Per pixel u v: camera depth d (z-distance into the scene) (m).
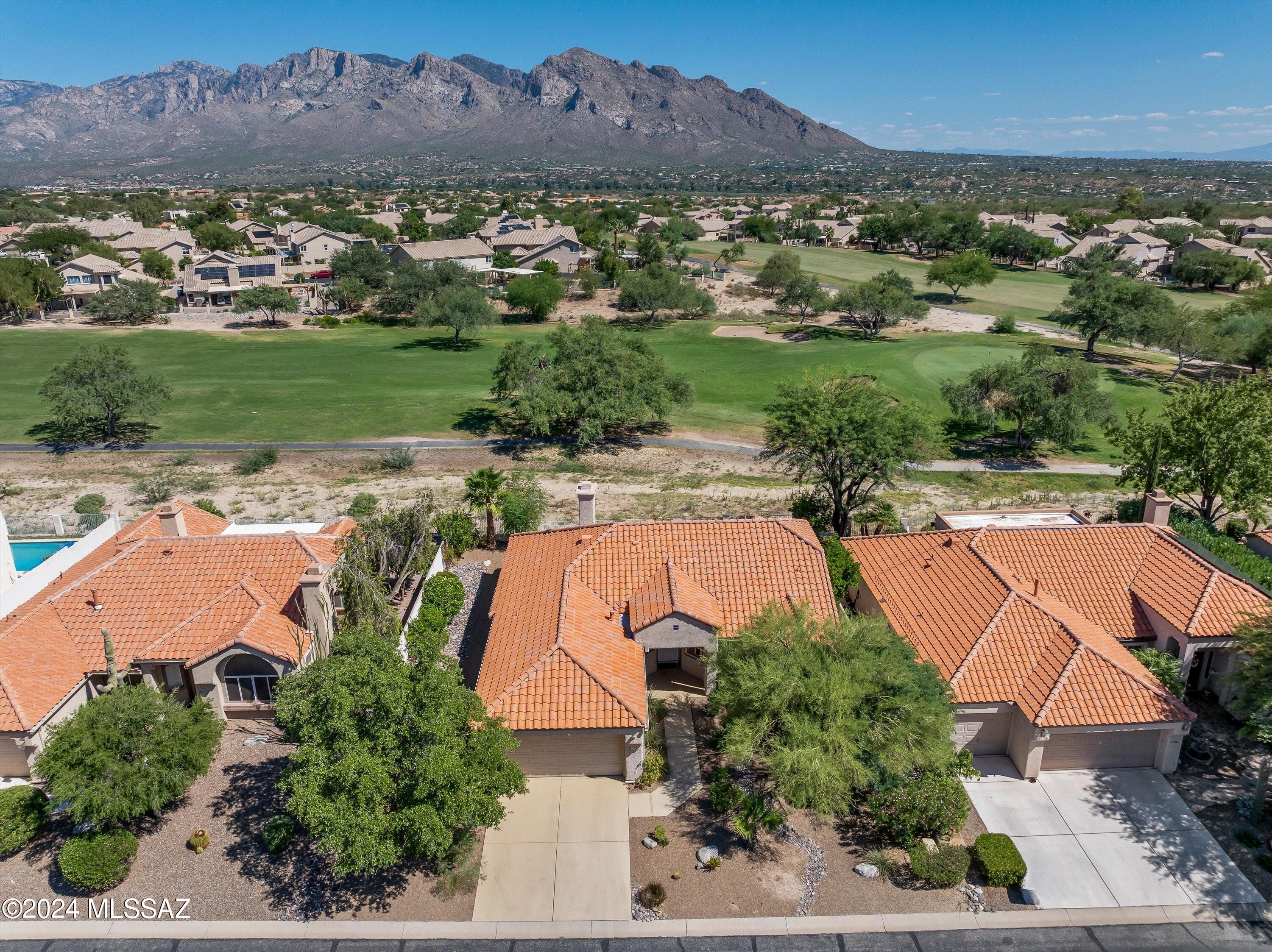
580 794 24.38
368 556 30.75
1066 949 19.44
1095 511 47.56
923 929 19.98
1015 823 23.27
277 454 59.44
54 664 26.33
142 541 30.56
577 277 136.38
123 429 64.50
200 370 84.62
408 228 190.25
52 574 31.94
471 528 40.03
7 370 81.69
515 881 21.31
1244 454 38.66
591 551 30.98
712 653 26.38
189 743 22.25
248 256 138.25
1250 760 25.73
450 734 20.64
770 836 22.75
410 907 20.50
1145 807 23.83
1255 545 38.47
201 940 19.64
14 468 56.31
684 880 21.33
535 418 61.66
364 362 89.75
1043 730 24.05
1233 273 130.88
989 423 62.88
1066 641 26.20
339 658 21.42
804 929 19.97
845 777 21.27
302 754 19.67
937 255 175.62
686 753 26.11
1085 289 94.81
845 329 108.94
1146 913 20.42
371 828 18.80
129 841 21.30
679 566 30.33
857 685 22.28
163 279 135.75
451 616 32.91
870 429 41.72
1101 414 60.19
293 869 21.58
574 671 24.97
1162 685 26.11
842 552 33.41
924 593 30.80
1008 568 31.08
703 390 80.75
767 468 58.53
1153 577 30.34
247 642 26.14
